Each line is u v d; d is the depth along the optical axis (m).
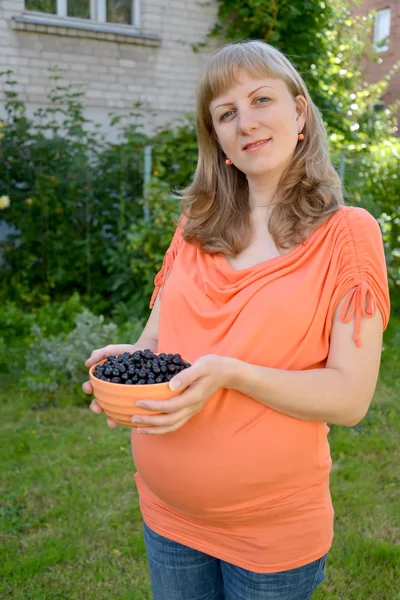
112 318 5.93
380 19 13.33
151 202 5.84
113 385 1.26
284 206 1.46
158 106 7.31
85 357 4.38
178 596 1.59
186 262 1.61
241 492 1.40
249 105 1.43
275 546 1.42
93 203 6.19
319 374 1.33
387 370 4.95
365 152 6.75
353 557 2.72
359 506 3.11
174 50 7.26
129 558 2.78
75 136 6.20
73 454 3.60
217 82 1.46
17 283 6.16
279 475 1.39
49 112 6.54
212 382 1.25
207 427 1.40
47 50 6.62
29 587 2.59
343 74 7.11
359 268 1.34
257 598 1.45
